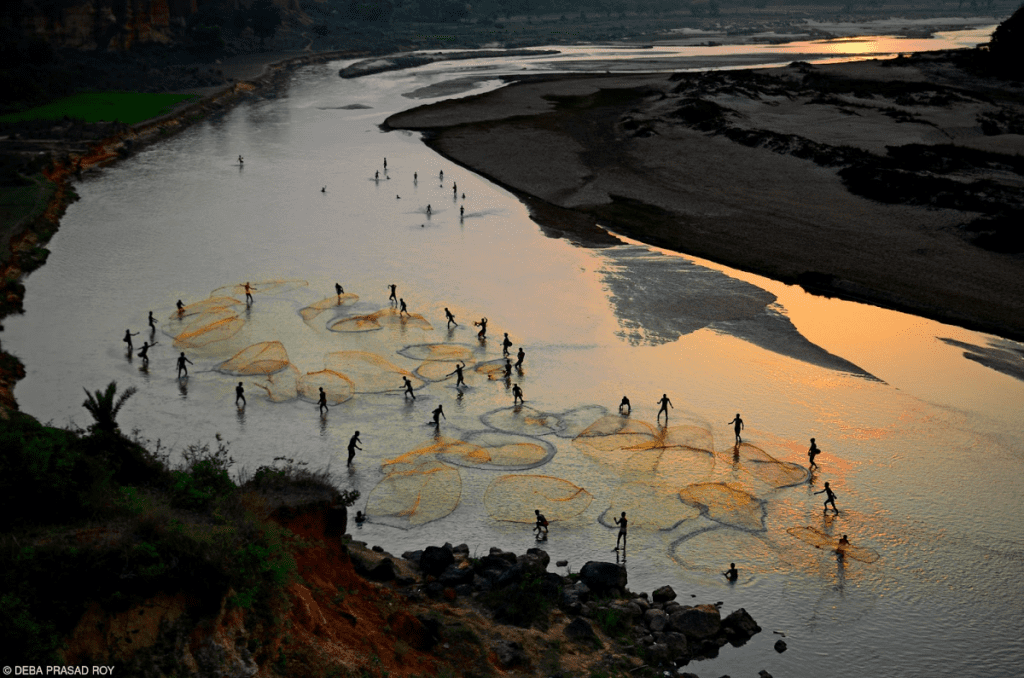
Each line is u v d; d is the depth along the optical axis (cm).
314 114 14412
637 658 2433
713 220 7719
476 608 2506
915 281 6100
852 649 2652
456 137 11712
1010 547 3181
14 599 1199
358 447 3712
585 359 4909
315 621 1698
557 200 8588
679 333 5294
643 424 4053
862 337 5241
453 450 3816
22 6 17662
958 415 4228
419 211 8244
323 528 2141
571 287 6112
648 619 2656
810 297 5966
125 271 6400
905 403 4369
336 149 11362
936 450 3894
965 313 5516
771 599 2881
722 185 8850
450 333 5266
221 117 14300
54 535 1396
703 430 3997
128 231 7488
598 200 8519
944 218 7394
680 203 8269
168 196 8781
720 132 10831
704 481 3603
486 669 2041
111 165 10356
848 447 3928
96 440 1873
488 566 2852
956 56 16862
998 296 5800
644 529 3272
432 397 4416
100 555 1309
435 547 2847
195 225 7706
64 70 15850
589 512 3378
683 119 11612
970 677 2558
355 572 2339
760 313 5616
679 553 3130
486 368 4750
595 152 10525
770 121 11544
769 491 3547
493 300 5853
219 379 4559
